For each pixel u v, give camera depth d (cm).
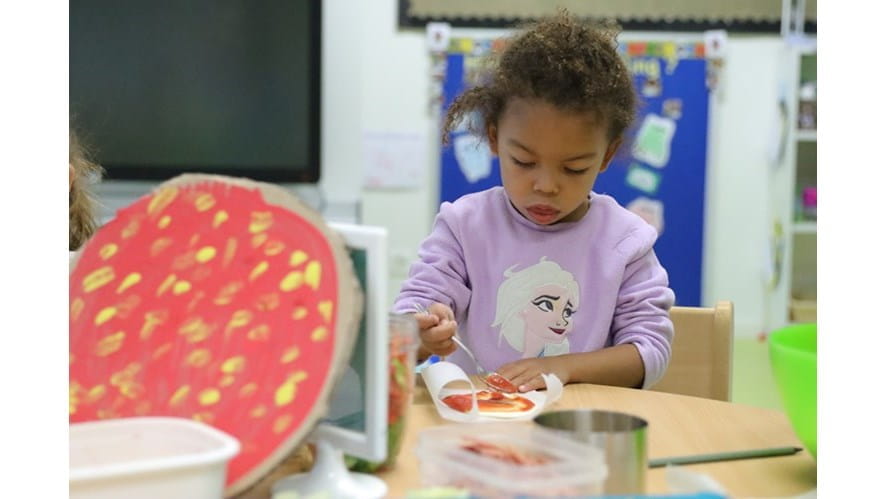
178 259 67
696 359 121
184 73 292
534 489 53
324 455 62
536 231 119
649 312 111
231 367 61
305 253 62
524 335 116
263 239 64
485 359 117
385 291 60
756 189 353
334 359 57
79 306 69
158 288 67
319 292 60
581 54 108
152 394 62
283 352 60
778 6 343
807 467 70
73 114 266
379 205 353
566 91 103
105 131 289
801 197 353
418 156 351
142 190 294
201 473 51
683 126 349
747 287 358
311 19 294
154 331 65
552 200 108
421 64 349
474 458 57
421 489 57
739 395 268
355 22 298
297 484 62
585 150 105
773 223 346
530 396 90
